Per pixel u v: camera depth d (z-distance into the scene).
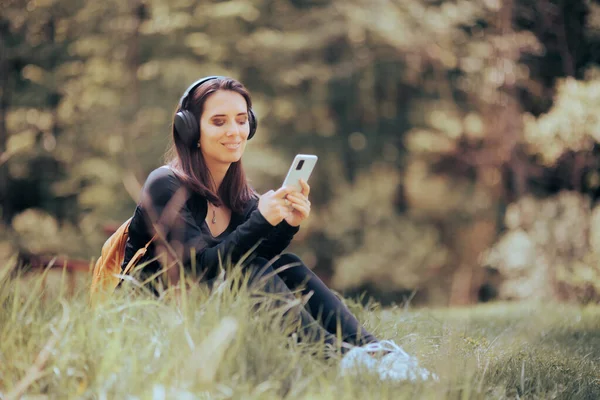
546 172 17.77
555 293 11.43
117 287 3.26
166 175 3.25
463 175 21.50
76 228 20.47
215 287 2.75
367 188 20.91
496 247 13.13
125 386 2.17
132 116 19.84
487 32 20.16
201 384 2.17
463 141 20.88
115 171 19.56
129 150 19.75
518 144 18.69
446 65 20.52
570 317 5.50
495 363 3.05
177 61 19.88
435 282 20.23
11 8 19.58
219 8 20.17
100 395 2.13
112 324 2.48
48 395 2.21
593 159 13.68
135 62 20.48
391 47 20.95
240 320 2.48
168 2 20.14
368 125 22.08
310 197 21.30
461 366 2.71
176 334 2.43
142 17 20.84
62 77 20.23
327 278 20.91
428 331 3.84
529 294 11.53
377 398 2.30
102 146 20.03
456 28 20.53
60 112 20.31
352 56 21.41
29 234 18.03
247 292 2.71
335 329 2.96
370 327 3.43
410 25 20.31
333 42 21.47
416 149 20.72
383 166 21.67
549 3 17.30
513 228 13.07
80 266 4.77
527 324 4.90
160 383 2.20
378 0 20.45
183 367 2.29
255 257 3.07
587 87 12.84
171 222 3.14
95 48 20.34
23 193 21.08
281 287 2.88
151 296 2.78
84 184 21.06
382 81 21.61
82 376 2.25
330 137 21.56
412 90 22.23
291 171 3.09
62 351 2.33
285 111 20.81
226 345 2.35
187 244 3.11
